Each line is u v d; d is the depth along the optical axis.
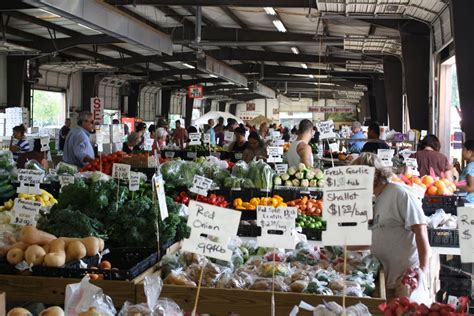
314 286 3.45
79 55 22.12
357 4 10.46
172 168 7.09
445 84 11.66
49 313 2.82
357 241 2.84
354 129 12.91
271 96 38.62
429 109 12.19
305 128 7.61
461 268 5.63
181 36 17.67
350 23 14.05
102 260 4.06
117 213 4.40
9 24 16.55
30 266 3.58
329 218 2.88
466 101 8.25
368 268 4.07
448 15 9.59
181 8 15.73
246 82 28.48
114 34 11.46
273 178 7.30
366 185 2.85
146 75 28.38
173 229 4.35
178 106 39.59
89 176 6.78
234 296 3.37
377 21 12.79
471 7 8.16
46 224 4.42
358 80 27.69
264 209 3.29
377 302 3.28
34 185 5.59
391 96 18.83
